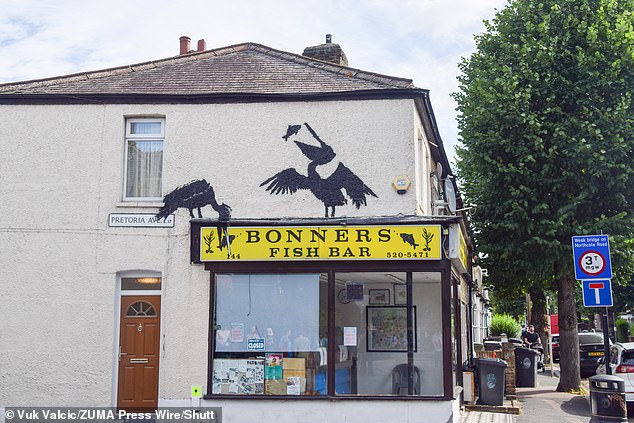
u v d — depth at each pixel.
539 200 16.77
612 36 16.53
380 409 11.29
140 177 12.70
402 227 11.45
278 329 11.79
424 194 13.45
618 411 9.43
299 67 13.79
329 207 12.00
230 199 12.23
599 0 17.16
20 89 13.20
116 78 13.77
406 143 11.98
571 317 18.61
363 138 12.11
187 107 12.54
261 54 14.79
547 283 20.00
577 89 16.36
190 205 12.27
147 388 12.00
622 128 15.95
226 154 12.36
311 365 11.63
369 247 11.51
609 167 15.83
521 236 17.16
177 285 12.05
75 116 12.70
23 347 12.12
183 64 14.46
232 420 11.59
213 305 11.91
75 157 12.58
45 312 12.18
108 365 11.98
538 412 14.21
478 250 17.64
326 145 12.18
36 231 12.40
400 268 11.52
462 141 18.48
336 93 12.16
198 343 11.87
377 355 11.57
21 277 12.30
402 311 11.61
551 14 17.27
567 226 16.31
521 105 16.66
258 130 12.38
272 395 11.60
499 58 17.98
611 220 16.25
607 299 10.77
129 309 12.24
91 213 12.38
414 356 11.48
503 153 17.36
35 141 12.68
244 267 11.86
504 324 35.62
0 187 12.57
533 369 19.95
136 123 12.81
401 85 12.44
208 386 11.74
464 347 18.16
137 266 12.18
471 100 18.38
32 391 12.01
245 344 11.81
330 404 11.42
